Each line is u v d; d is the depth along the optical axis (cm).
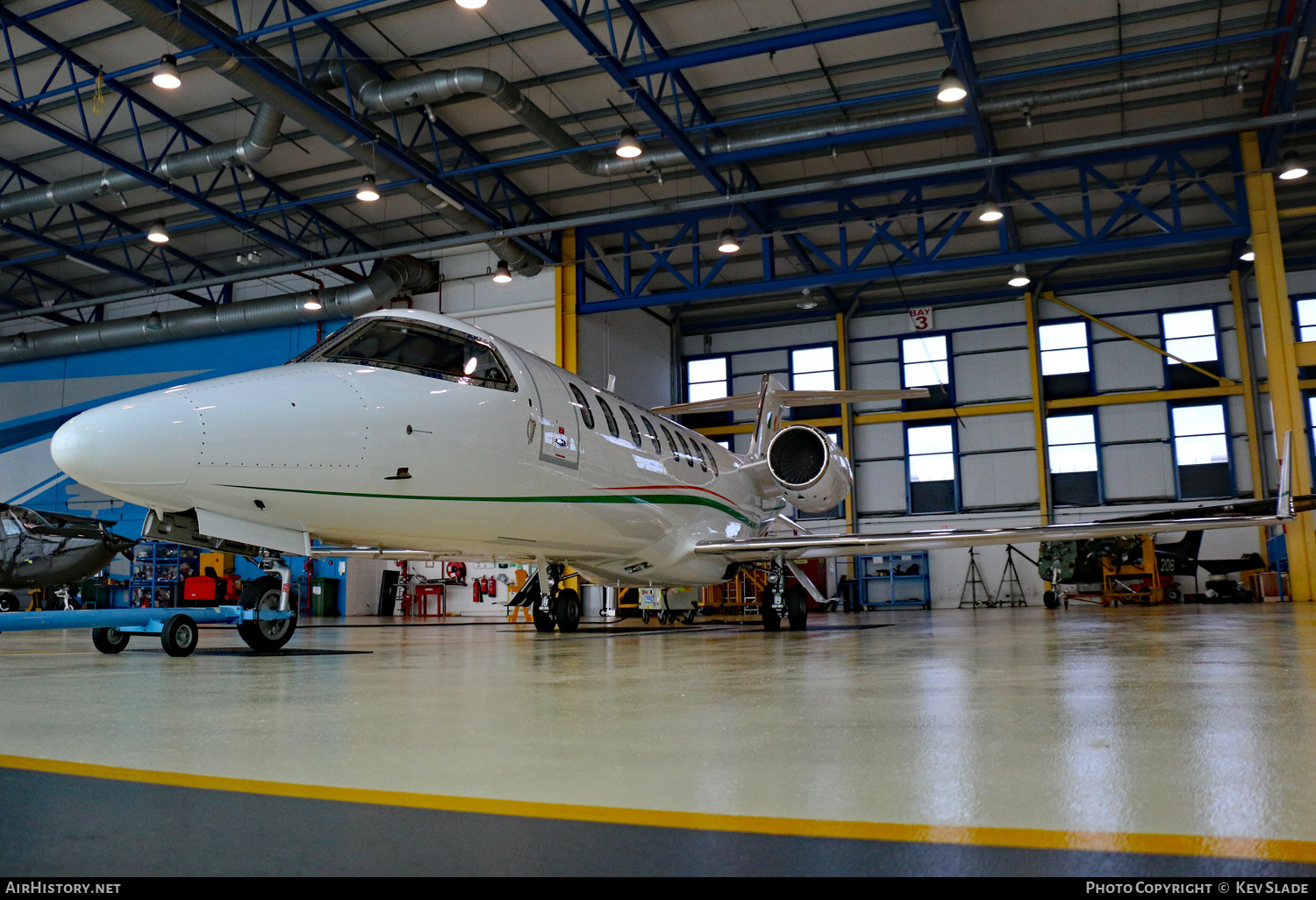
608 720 321
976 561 2789
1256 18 1680
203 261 2766
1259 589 2353
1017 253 2083
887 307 2966
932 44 1759
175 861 153
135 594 2377
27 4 1612
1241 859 150
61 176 2258
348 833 170
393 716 337
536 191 2341
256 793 204
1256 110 1967
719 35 1728
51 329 2966
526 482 848
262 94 1539
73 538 1398
